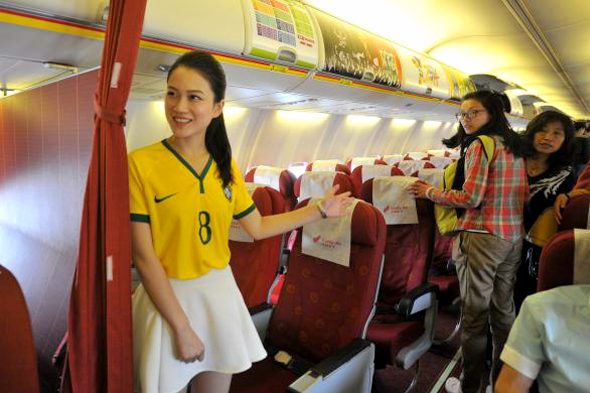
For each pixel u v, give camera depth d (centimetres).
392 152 859
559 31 456
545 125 201
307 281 184
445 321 320
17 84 221
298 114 492
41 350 186
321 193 278
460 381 216
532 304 98
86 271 103
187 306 105
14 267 219
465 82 621
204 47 205
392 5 379
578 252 109
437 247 317
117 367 104
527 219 211
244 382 160
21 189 214
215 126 107
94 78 142
